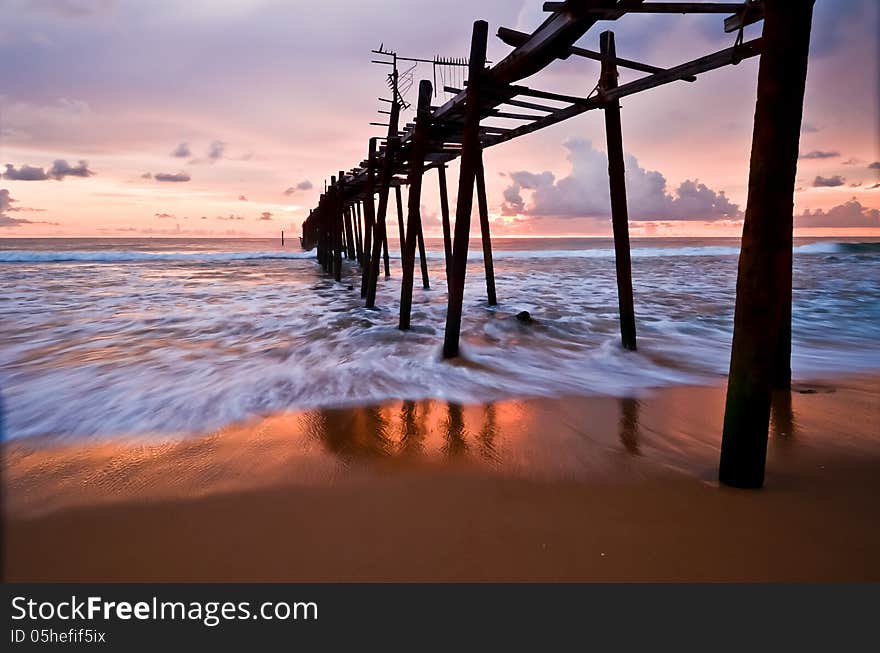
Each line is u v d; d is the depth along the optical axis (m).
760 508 2.50
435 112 7.08
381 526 2.42
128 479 2.98
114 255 31.05
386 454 3.34
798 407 4.12
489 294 10.59
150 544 2.29
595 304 11.12
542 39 4.26
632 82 4.80
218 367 5.98
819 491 2.67
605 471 3.00
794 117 2.28
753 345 2.58
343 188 16.62
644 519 2.42
